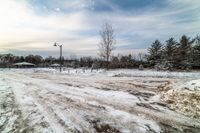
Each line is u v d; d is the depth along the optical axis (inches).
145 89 462.0
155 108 273.4
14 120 211.5
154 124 204.1
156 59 2015.3
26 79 711.1
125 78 772.6
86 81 640.4
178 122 212.1
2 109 257.0
